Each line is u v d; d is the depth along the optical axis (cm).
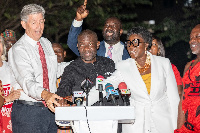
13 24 1005
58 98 448
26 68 499
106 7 1041
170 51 1205
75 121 421
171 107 505
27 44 516
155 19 1470
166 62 512
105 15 1026
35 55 517
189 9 1301
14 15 981
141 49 498
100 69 515
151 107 494
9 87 535
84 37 511
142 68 505
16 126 514
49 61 534
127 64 507
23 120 508
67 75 507
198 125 491
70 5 967
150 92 495
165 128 495
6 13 970
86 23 1021
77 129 420
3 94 520
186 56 1188
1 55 537
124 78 500
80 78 507
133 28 504
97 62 519
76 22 604
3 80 532
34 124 509
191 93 504
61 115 396
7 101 511
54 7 1016
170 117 502
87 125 412
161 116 495
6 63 543
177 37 1192
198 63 506
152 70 500
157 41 627
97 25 1030
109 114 400
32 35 514
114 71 519
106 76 514
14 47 515
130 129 494
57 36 1069
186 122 502
